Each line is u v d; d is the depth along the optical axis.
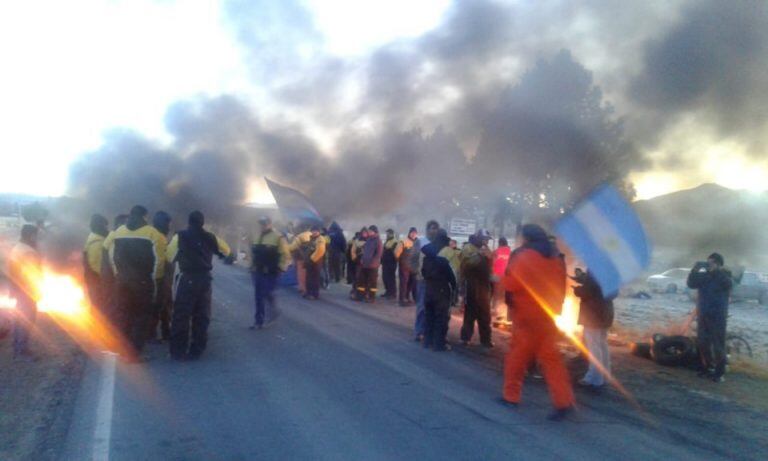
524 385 8.81
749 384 9.26
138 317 9.40
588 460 6.00
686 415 7.64
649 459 6.11
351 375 8.98
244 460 5.74
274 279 12.52
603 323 8.72
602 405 7.97
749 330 17.61
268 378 8.65
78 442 6.10
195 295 9.59
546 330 7.34
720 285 9.48
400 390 8.27
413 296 16.95
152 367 9.09
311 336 11.86
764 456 6.31
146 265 9.35
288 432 6.50
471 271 11.39
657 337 10.49
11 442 6.06
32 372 8.64
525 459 5.95
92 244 11.06
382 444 6.23
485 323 11.41
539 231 7.50
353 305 16.72
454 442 6.35
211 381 8.41
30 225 9.64
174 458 5.74
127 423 6.64
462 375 9.23
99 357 9.55
